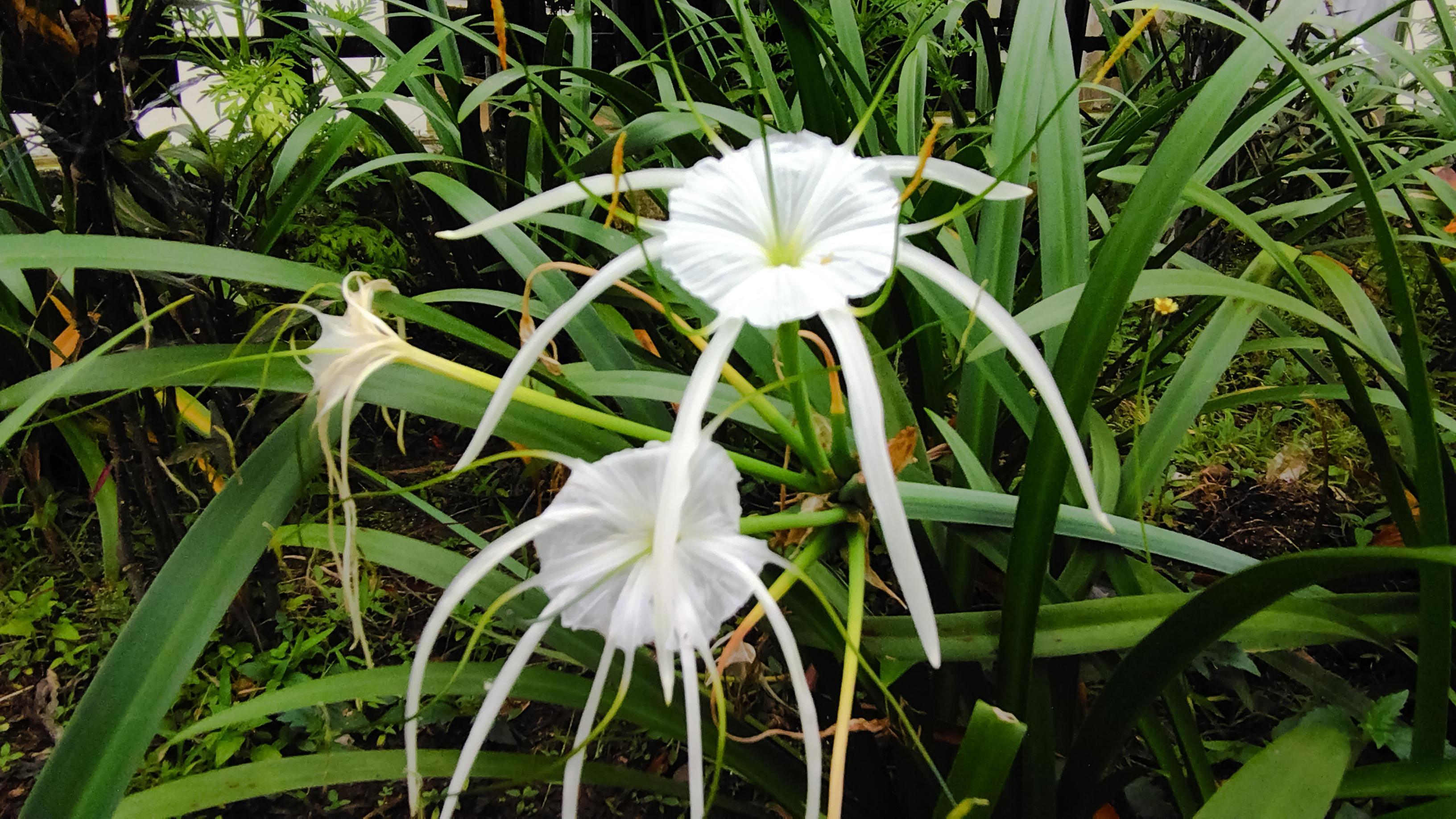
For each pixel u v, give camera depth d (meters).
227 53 0.77
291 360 0.41
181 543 0.35
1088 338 0.39
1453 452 0.81
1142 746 0.61
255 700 0.40
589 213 0.80
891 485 0.27
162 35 0.72
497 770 0.43
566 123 1.03
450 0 1.41
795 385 0.36
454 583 0.30
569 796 0.30
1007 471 0.68
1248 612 0.36
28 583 0.81
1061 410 0.29
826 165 0.31
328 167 0.72
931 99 1.33
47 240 0.37
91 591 0.81
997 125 0.57
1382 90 1.04
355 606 0.36
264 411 0.61
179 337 0.62
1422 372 0.38
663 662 0.27
